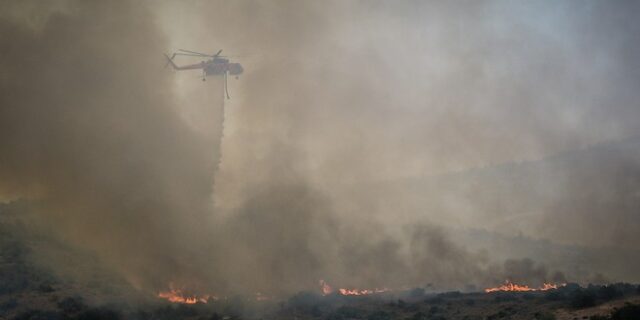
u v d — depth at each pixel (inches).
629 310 950.4
